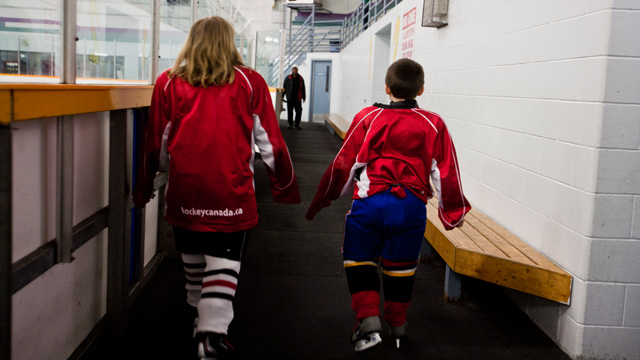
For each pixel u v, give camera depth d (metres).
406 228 2.24
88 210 2.20
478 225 3.29
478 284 3.42
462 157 4.24
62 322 1.98
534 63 2.88
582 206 2.37
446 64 4.75
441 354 2.43
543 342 2.60
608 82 2.23
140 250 2.91
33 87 1.40
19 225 1.61
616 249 2.33
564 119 2.54
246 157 2.01
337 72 18.89
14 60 1.72
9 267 1.34
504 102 3.31
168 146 2.01
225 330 1.96
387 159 2.25
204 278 2.00
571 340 2.44
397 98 2.34
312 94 19.34
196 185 1.95
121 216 2.35
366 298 2.25
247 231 2.11
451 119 4.56
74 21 1.77
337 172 2.30
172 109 1.98
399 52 7.74
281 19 21.33
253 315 2.77
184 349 2.33
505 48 3.31
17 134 1.56
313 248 4.01
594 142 2.29
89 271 2.26
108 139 2.44
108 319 2.40
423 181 2.26
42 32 1.72
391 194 2.21
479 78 3.81
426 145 2.24
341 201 5.79
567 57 2.52
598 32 2.26
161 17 3.25
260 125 2.05
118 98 2.15
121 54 2.62
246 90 1.99
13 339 1.59
